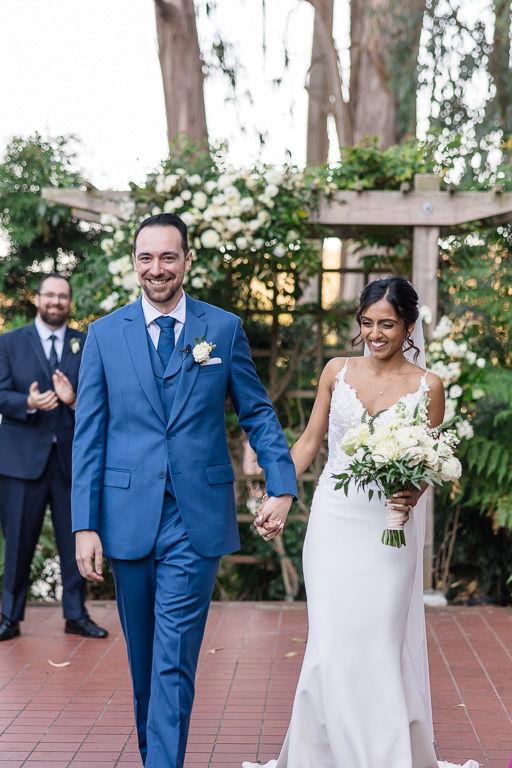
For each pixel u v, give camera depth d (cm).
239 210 588
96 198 620
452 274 667
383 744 288
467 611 590
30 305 826
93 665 465
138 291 611
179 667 276
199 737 367
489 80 958
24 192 796
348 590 300
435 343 600
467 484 659
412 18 959
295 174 603
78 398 295
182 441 288
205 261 598
